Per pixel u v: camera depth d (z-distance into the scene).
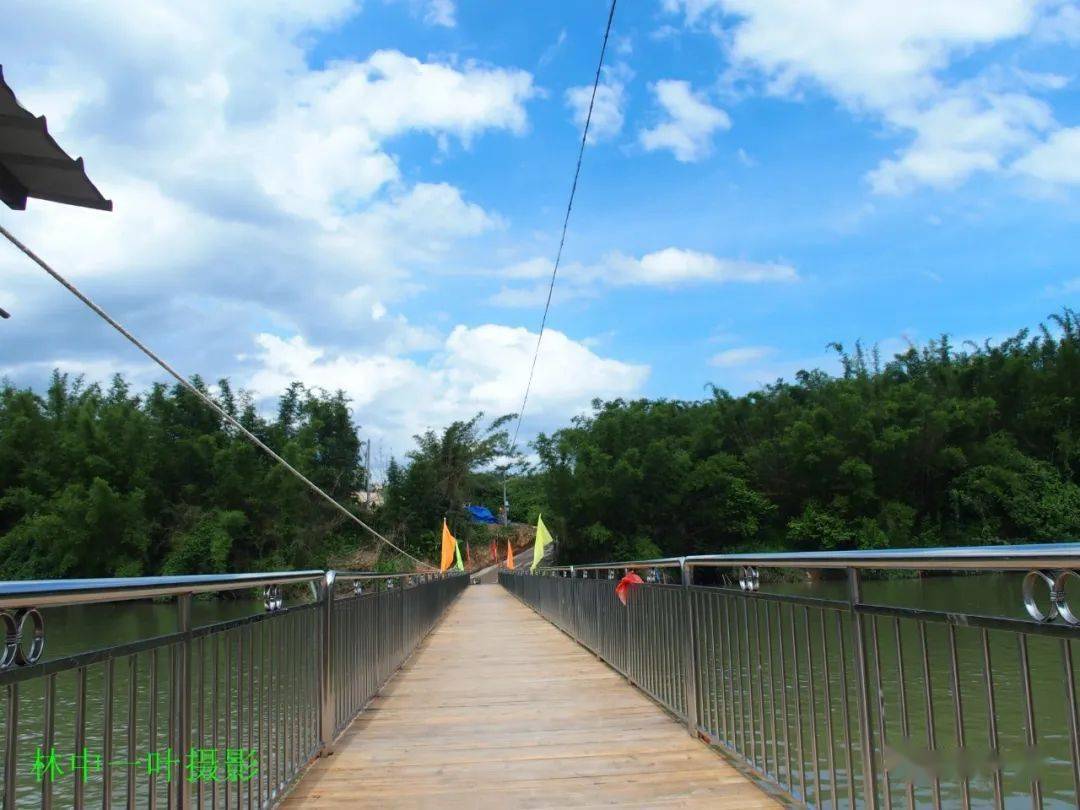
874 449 40.56
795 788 3.24
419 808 3.52
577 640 10.09
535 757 4.35
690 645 4.68
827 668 2.93
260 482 35.78
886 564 2.30
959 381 43.72
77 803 1.95
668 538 42.31
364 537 48.78
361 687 5.68
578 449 41.66
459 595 24.69
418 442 55.06
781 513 43.94
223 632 2.88
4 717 1.67
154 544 33.69
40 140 2.28
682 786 3.70
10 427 33.09
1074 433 40.56
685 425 47.88
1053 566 1.65
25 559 32.16
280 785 3.54
